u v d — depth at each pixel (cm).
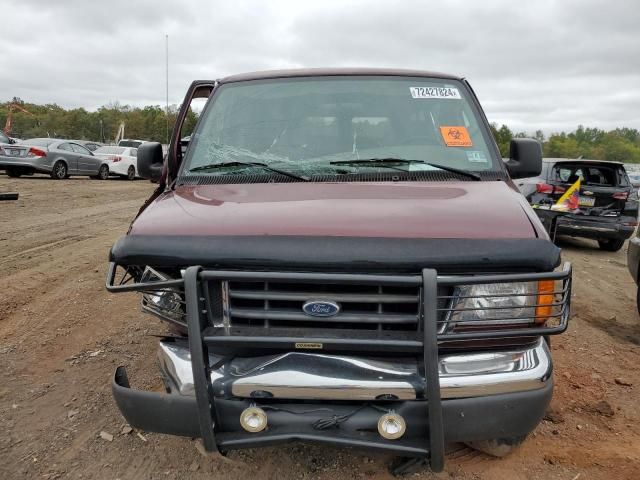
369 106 362
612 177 1035
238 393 232
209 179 325
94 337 469
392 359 233
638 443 325
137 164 384
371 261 222
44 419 342
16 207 1188
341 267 224
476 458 305
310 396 228
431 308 216
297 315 231
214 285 238
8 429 330
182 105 391
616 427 343
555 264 228
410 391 224
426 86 375
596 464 303
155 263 238
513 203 266
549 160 1059
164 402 240
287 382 227
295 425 233
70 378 396
